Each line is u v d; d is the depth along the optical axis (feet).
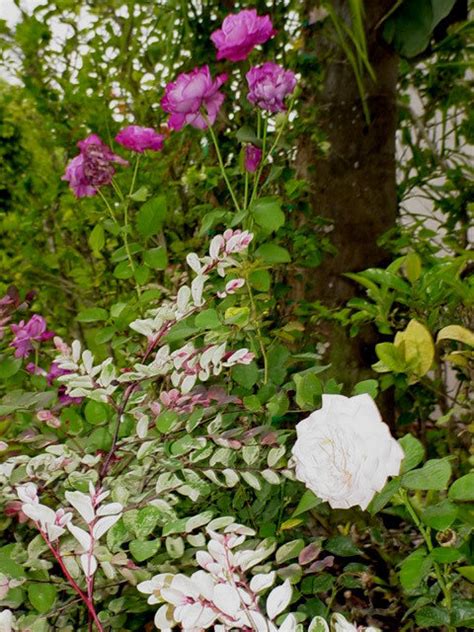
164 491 2.25
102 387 2.47
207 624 1.61
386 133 4.52
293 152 4.70
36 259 6.15
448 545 2.10
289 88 3.49
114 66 5.82
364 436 1.69
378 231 4.56
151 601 1.69
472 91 5.49
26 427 2.98
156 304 4.19
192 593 1.62
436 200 5.36
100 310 3.58
